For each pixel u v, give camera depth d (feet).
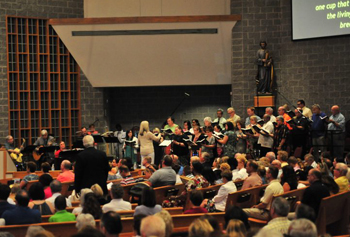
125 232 21.76
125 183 31.86
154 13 63.72
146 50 62.03
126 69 63.67
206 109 69.82
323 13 57.67
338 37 57.11
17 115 62.80
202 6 63.46
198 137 49.11
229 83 64.39
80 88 65.41
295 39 59.16
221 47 61.93
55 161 50.78
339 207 26.43
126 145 56.13
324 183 27.48
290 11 60.03
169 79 64.75
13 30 62.44
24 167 57.16
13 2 61.82
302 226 14.61
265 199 26.63
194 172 31.50
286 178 28.27
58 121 64.95
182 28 60.39
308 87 60.49
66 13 63.77
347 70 59.11
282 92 61.41
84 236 13.10
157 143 54.90
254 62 61.62
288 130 47.11
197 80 64.69
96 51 62.08
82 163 28.53
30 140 63.26
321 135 49.93
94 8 63.87
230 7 62.39
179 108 70.08
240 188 31.86
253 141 51.21
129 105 70.28
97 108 65.77
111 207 24.31
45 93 64.28
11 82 62.49
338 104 59.52
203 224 14.60
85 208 21.44
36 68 63.62
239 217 18.04
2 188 24.13
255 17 61.57
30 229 16.61
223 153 46.60
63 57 64.80
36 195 24.93
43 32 63.62
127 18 59.67
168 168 31.17
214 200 28.53
